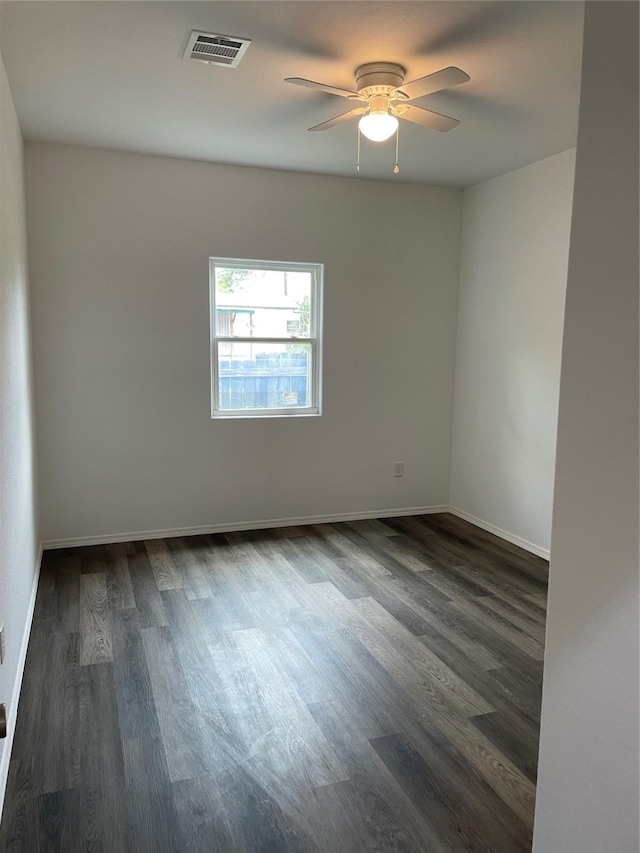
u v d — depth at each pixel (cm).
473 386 508
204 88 301
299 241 468
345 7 226
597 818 138
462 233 515
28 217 401
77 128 364
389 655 294
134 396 440
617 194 126
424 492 538
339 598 359
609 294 129
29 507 344
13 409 274
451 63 272
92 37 248
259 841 184
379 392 510
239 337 473
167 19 234
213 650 296
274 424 482
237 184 446
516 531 462
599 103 129
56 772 212
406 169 448
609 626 133
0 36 246
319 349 492
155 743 227
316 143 388
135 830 187
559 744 149
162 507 458
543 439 432
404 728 238
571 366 140
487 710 251
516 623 330
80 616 330
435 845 183
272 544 451
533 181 431
